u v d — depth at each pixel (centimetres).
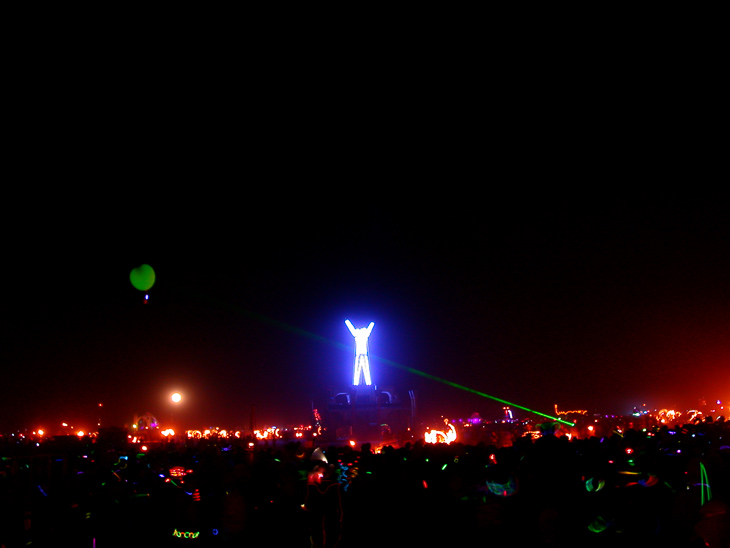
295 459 1678
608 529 1154
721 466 1152
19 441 3766
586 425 4344
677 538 1094
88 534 1351
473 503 1370
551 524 1125
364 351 7538
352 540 1326
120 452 2522
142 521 1430
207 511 1397
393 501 1599
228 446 3606
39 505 1427
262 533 1392
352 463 1739
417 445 2312
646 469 1363
